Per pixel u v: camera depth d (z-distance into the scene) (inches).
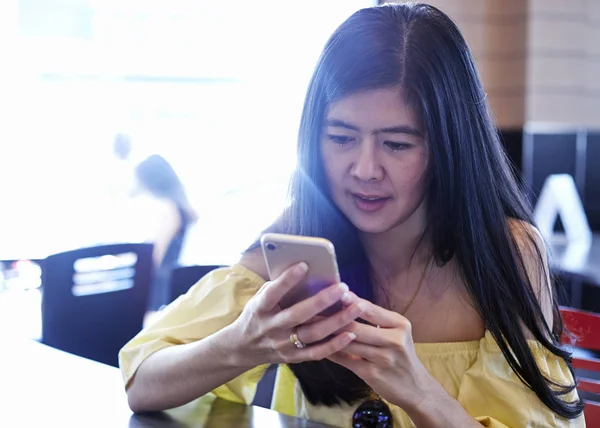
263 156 183.5
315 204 48.4
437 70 43.2
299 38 171.9
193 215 145.9
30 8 183.6
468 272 47.5
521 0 167.6
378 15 44.3
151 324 52.4
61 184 186.4
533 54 165.6
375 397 50.0
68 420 47.4
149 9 185.6
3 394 51.4
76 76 188.2
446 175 45.0
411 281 51.6
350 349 40.8
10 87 184.4
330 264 36.7
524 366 46.9
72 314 86.1
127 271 91.7
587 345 57.5
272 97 179.5
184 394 47.6
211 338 45.3
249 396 53.6
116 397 51.4
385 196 44.5
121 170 185.8
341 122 43.5
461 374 50.1
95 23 186.5
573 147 162.1
